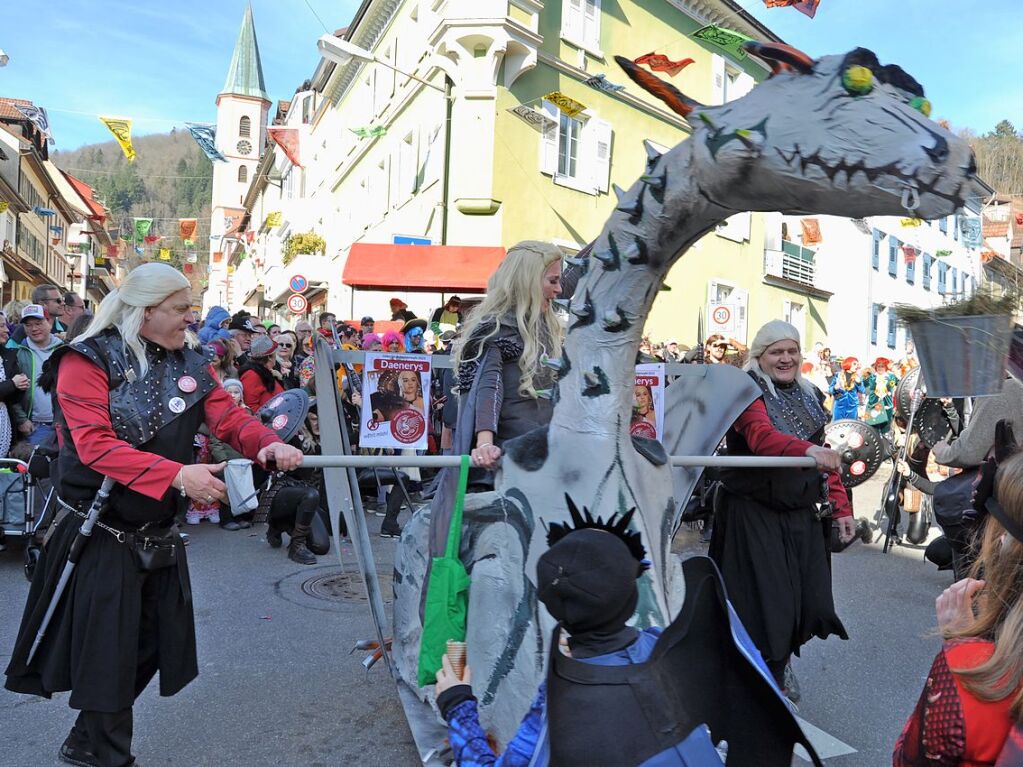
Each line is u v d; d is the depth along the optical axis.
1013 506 1.53
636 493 2.67
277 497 6.74
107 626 2.77
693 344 21.95
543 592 1.69
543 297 3.18
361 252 14.38
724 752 1.88
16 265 35.09
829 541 3.71
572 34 17.97
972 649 1.54
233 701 3.96
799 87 2.19
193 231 35.53
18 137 34.44
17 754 3.38
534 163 17.61
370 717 3.80
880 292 27.14
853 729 3.83
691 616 1.75
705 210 2.44
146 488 2.67
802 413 3.73
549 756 1.58
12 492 5.68
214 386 3.02
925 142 2.02
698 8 19.44
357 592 5.82
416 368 4.00
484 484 2.91
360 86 24.86
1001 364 2.16
